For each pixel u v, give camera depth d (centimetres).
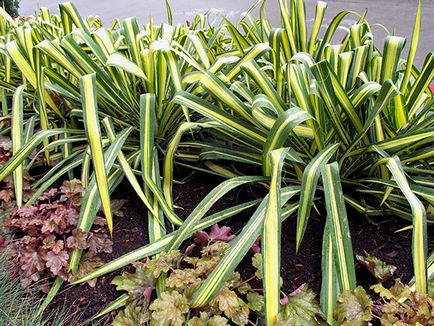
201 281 56
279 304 50
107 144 82
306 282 63
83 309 62
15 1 245
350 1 312
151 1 362
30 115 108
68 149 92
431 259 60
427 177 73
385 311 50
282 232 72
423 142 67
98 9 354
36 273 63
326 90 66
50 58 90
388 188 68
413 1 294
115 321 56
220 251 61
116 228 76
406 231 70
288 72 70
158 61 78
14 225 69
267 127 69
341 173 75
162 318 51
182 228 63
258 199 74
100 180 67
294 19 94
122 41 101
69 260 65
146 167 73
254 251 66
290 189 68
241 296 61
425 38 214
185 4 337
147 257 66
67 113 100
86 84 70
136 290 60
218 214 69
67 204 75
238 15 287
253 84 91
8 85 103
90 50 96
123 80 86
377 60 82
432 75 71
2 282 62
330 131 72
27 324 57
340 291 53
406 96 77
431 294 53
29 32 91
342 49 92
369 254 66
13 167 78
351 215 74
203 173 90
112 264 64
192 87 81
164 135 89
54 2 407
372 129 75
